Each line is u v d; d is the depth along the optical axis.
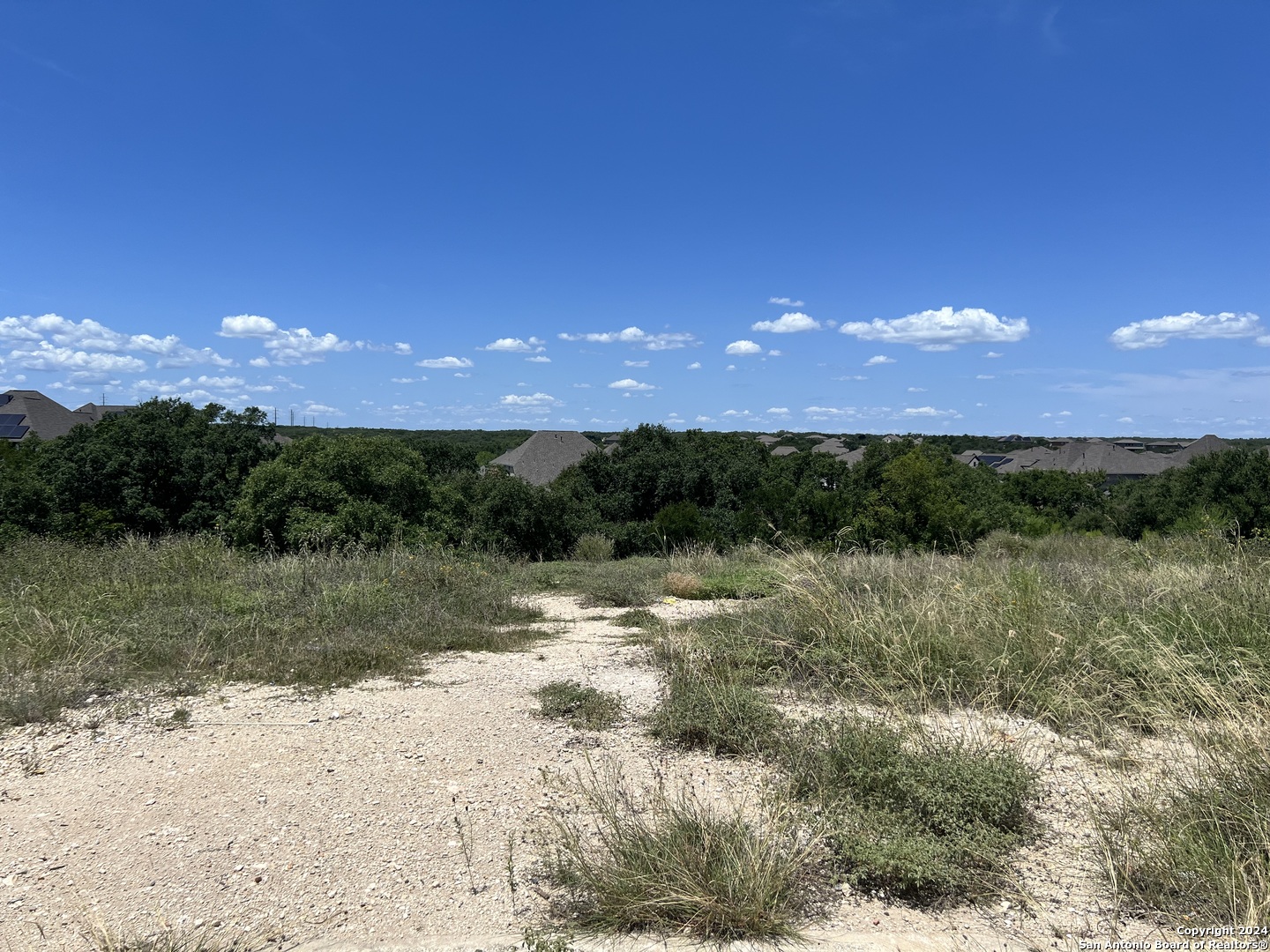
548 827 3.34
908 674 5.23
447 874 2.99
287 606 7.91
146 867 3.05
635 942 2.58
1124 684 4.73
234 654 6.32
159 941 2.55
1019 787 3.33
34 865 3.07
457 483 20.70
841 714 4.26
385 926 2.67
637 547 19.31
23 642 6.04
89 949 2.52
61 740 4.49
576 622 8.68
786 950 2.54
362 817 3.47
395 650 6.64
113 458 18.16
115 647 6.16
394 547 11.96
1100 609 6.18
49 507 16.06
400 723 4.79
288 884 2.93
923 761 3.46
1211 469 27.88
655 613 9.00
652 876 2.77
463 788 3.79
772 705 4.73
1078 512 36.72
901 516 17.16
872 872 2.91
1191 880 2.83
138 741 4.47
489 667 6.31
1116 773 3.78
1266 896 2.64
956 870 2.86
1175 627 5.48
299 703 5.23
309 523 13.72
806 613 6.43
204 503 18.83
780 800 3.43
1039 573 7.76
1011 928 2.65
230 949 2.53
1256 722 3.79
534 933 2.56
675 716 4.49
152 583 8.67
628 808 3.45
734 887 2.73
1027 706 4.84
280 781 3.88
